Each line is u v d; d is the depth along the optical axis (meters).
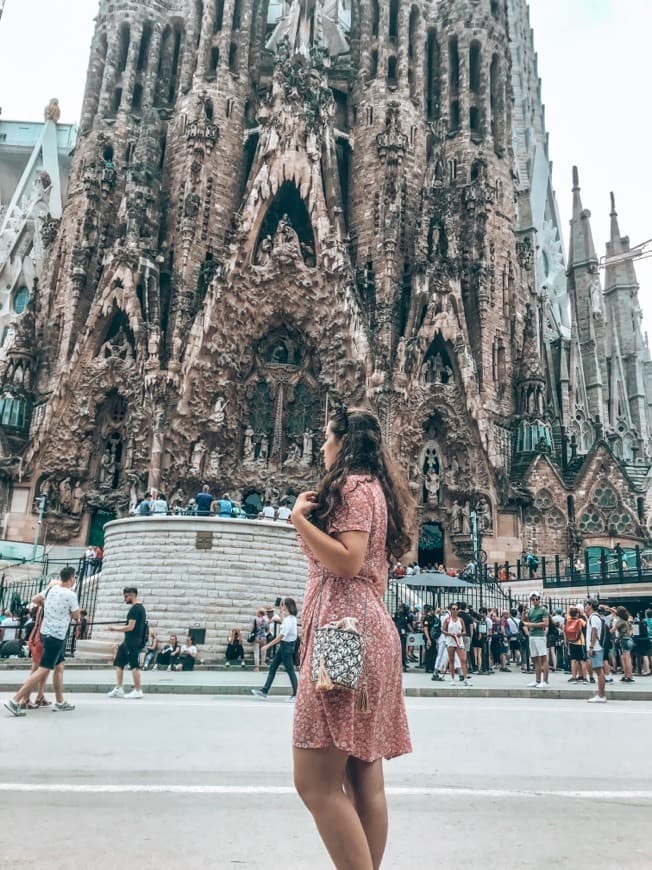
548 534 56.41
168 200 62.78
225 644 27.44
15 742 8.66
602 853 4.78
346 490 3.70
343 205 65.94
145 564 28.08
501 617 27.66
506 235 64.50
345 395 56.22
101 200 62.47
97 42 68.38
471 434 56.28
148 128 61.91
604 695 15.86
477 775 7.21
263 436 57.41
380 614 3.62
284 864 4.48
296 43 68.19
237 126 64.75
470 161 65.75
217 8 68.88
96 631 28.03
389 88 66.44
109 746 8.46
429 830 5.27
